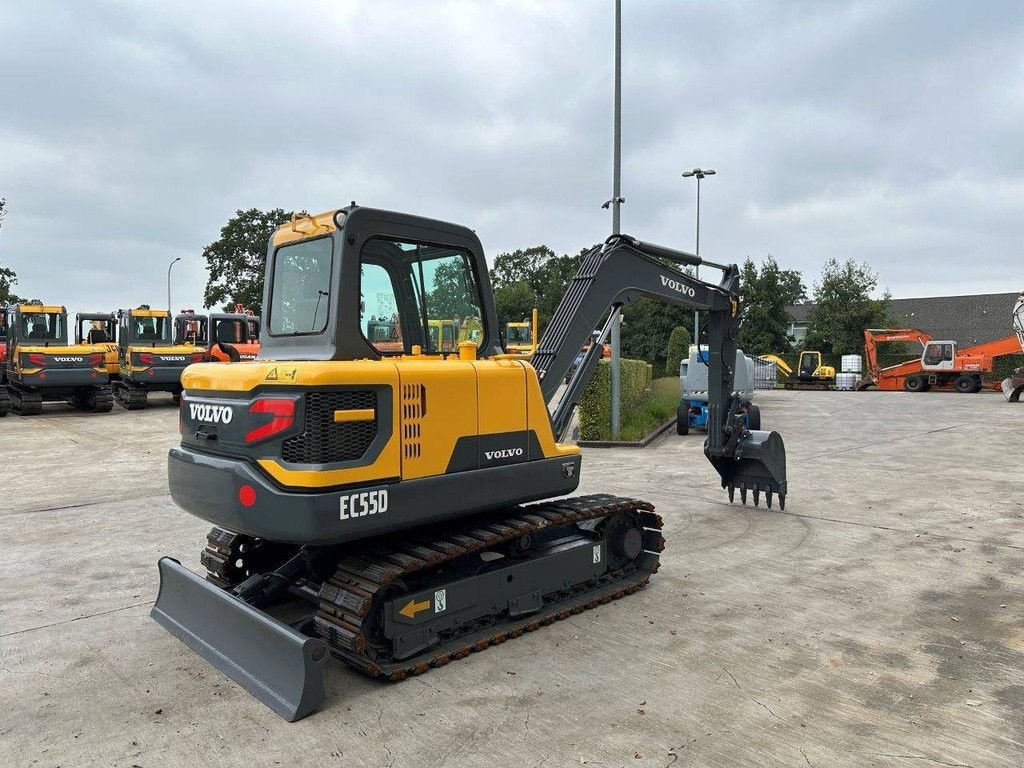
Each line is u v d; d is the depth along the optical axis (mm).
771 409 22625
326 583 4184
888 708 3680
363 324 4156
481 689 3951
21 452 12633
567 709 3711
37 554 6551
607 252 6074
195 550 6684
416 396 4113
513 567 4742
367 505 3869
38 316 19672
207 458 4254
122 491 9305
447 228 4605
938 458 11719
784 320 46562
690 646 4477
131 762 3281
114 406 21703
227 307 56875
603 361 13992
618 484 9734
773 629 4730
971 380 30797
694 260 7109
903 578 5723
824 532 7113
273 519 3770
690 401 15711
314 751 3357
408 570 4070
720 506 8281
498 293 68188
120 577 5930
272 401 3801
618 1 13656
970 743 3350
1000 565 6020
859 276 45750
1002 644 4465
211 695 3916
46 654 4457
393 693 3920
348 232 4031
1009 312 50750
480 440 4473
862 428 16469
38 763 3275
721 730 3480
